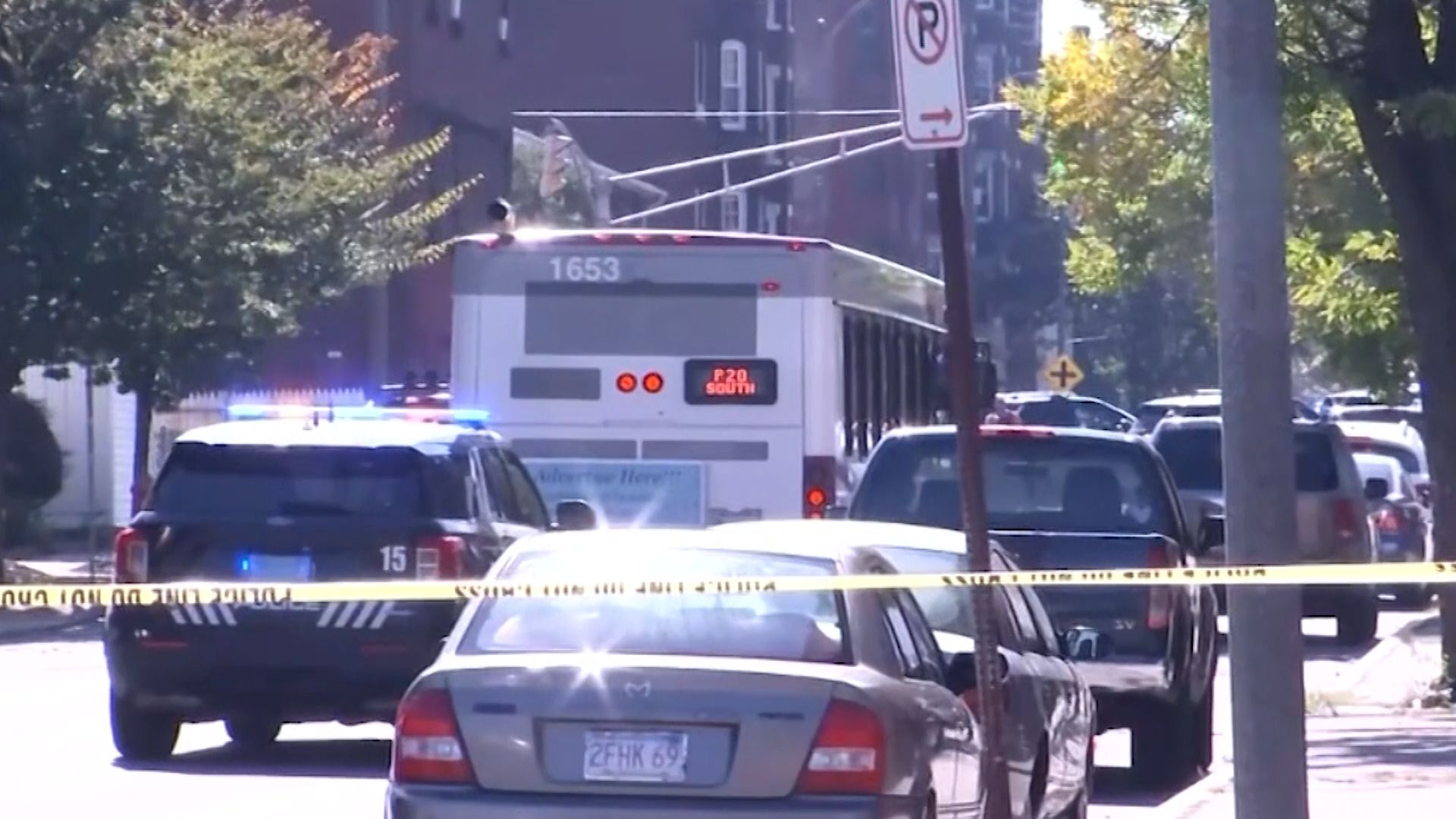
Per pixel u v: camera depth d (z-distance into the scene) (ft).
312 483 182.70
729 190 495.82
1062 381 653.30
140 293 359.66
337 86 439.63
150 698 180.75
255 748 197.98
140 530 181.68
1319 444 314.76
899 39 93.50
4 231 340.59
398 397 361.10
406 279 584.81
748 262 247.50
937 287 325.62
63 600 137.39
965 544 135.74
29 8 337.72
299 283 395.75
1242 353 107.86
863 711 102.32
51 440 480.23
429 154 463.42
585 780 102.53
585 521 200.23
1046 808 132.57
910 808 103.76
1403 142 219.82
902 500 190.29
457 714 103.86
